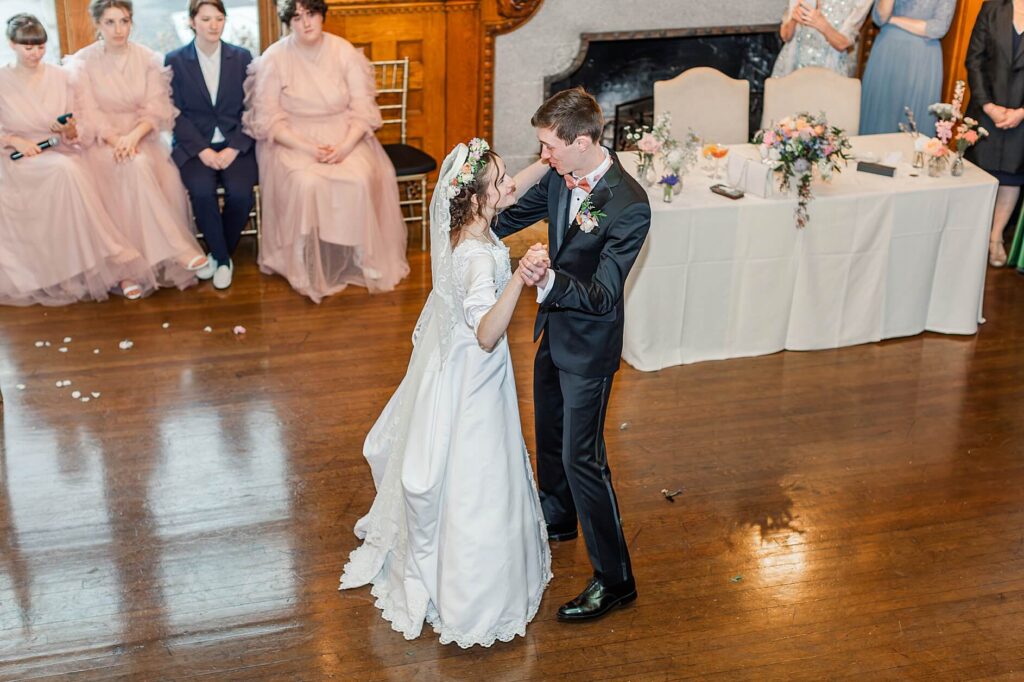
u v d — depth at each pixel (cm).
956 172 515
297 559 356
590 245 298
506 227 336
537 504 335
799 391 474
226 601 335
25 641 317
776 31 692
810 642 325
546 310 312
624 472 410
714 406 459
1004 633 331
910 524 384
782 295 496
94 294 543
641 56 688
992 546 373
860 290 509
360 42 624
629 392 468
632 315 480
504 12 636
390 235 575
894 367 498
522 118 671
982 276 523
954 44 664
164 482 395
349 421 439
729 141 580
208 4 550
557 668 311
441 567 312
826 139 468
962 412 460
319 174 545
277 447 420
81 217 529
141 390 459
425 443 307
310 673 307
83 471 401
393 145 616
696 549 367
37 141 534
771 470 414
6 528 367
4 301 539
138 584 342
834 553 367
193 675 305
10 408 443
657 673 310
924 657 320
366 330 521
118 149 539
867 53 708
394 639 321
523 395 461
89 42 603
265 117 560
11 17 555
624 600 335
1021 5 576
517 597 317
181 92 566
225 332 514
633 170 505
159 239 547
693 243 473
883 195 492
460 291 293
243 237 634
